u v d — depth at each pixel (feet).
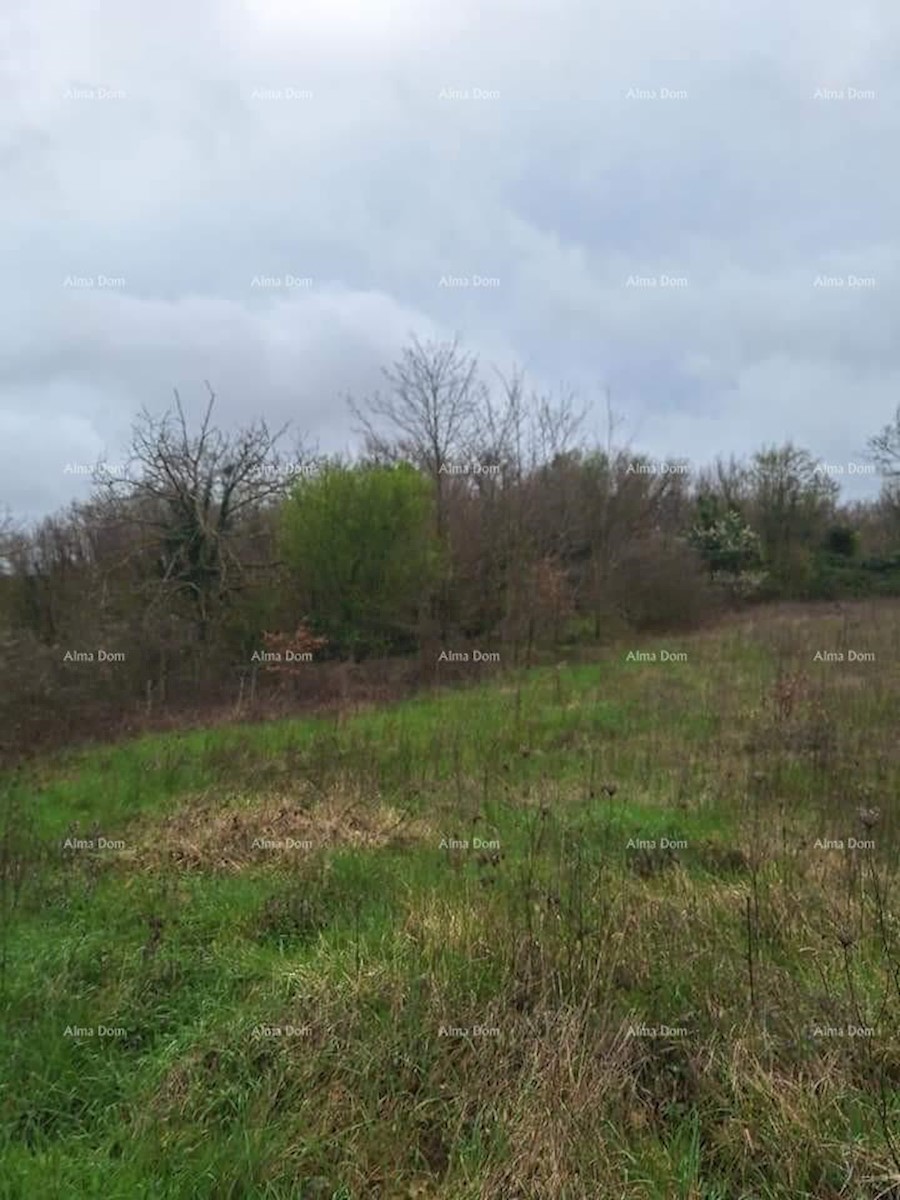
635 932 14.25
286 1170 10.36
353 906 16.69
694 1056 11.87
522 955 13.66
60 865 20.15
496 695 43.37
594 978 12.89
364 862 19.13
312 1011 12.96
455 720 36.73
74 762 34.37
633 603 71.61
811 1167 10.11
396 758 29.58
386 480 59.11
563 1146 10.38
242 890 18.06
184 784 28.45
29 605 60.75
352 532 57.72
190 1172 10.30
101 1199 9.89
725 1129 10.70
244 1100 11.35
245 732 37.60
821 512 102.68
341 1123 11.10
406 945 14.48
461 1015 12.63
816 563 97.55
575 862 17.48
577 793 24.36
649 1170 10.21
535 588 62.23
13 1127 11.20
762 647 52.90
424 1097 11.56
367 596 57.98
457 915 15.05
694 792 23.75
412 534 59.26
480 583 64.44
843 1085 10.98
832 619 69.41
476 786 25.54
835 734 28.71
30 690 43.88
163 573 59.82
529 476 74.23
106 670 49.01
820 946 14.03
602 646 63.31
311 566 58.08
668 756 27.99
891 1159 9.84
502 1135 10.64
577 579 71.87
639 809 22.62
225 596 58.44
